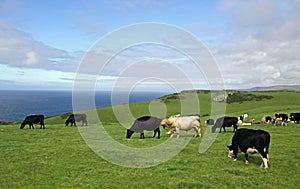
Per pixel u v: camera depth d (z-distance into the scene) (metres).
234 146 14.00
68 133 24.55
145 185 10.23
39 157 14.58
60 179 10.96
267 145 12.70
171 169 12.39
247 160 13.56
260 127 29.72
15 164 13.14
